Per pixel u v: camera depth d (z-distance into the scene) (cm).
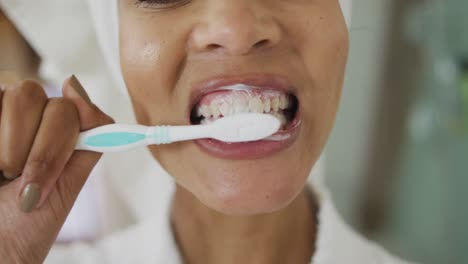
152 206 123
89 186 125
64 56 108
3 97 60
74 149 63
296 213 82
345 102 168
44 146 59
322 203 86
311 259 83
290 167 65
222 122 61
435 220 172
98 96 112
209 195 66
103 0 76
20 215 62
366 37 156
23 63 108
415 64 162
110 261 99
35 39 105
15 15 102
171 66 66
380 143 173
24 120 59
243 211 65
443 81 157
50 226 63
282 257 82
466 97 155
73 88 62
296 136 66
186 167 68
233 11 60
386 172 177
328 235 84
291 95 70
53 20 104
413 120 166
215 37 60
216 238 82
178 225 86
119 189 125
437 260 172
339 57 68
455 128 160
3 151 59
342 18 68
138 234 98
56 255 104
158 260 85
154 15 66
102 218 126
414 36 158
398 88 166
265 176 64
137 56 67
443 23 153
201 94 67
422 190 173
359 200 180
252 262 81
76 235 124
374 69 162
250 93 66
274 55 64
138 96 70
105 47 81
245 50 61
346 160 175
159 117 69
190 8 64
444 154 166
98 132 62
